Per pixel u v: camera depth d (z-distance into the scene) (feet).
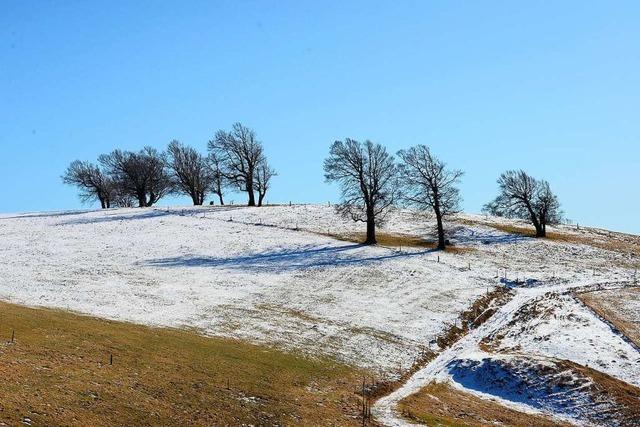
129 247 238.89
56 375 90.38
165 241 251.80
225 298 170.50
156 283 181.98
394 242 262.47
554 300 181.06
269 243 250.78
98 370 96.43
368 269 212.02
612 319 162.50
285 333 142.82
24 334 108.88
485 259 240.94
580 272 227.61
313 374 117.08
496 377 124.36
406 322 160.76
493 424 102.73
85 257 217.97
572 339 145.59
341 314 163.02
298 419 91.81
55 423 73.92
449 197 256.11
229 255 230.27
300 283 192.75
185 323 141.38
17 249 228.22
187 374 102.73
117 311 144.87
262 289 183.52
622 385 118.32
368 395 111.65
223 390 98.32
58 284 171.01
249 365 114.73
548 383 118.93
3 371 87.40
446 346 148.46
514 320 165.37
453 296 185.88
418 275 207.00
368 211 255.50
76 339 111.04
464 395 118.11
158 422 81.30
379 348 140.36
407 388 118.93
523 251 261.03
